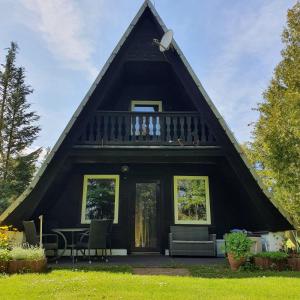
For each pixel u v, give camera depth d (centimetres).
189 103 1217
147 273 737
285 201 1334
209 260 933
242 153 992
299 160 1296
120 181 1183
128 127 1054
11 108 2314
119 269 771
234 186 1105
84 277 652
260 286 581
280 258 779
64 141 995
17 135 2311
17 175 2234
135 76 1251
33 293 527
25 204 955
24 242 925
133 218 1154
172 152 1027
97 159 1070
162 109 1289
